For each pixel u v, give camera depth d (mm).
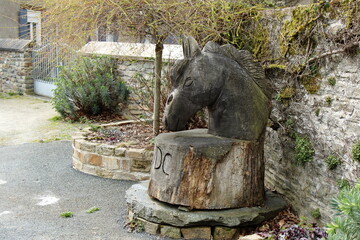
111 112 10609
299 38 4406
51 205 5262
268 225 4215
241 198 4188
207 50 4332
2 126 9992
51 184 6070
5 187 5938
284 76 4660
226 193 4141
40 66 14336
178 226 4137
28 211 5062
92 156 6492
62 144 8383
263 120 4289
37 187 5941
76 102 10508
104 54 10000
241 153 4148
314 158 4199
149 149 6203
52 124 10172
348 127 3689
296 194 4539
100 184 6074
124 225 4543
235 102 4188
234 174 4148
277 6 6512
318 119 4133
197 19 5719
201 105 4227
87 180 6250
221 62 4211
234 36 5926
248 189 4215
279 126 4926
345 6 3727
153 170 4383
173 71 4219
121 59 9742
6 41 15312
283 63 4746
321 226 4035
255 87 4266
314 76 4172
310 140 4277
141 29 5816
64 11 5469
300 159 4340
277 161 5039
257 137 4250
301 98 4430
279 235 3602
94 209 5098
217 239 4109
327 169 3979
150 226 4293
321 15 4035
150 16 5609
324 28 3994
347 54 3664
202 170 4078
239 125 4203
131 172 6246
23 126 10000
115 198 5508
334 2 3846
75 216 4898
